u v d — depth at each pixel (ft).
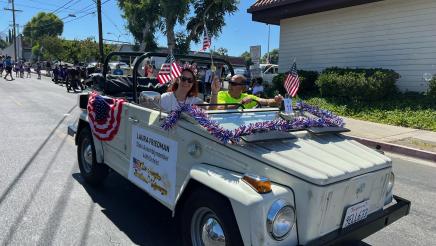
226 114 12.55
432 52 41.73
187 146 11.27
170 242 12.64
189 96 14.46
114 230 13.34
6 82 88.58
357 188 10.00
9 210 14.62
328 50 53.01
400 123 36.63
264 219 8.56
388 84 42.04
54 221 13.83
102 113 15.94
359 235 10.03
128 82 18.25
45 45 205.05
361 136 31.73
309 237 9.14
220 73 19.17
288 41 58.80
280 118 12.82
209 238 10.12
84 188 17.35
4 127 31.09
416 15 42.80
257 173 9.78
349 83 43.37
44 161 21.42
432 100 39.17
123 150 14.78
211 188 9.63
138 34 76.64
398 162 25.55
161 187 12.36
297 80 13.38
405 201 11.80
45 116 37.81
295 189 9.19
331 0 47.42
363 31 48.37
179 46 68.54
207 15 66.08
